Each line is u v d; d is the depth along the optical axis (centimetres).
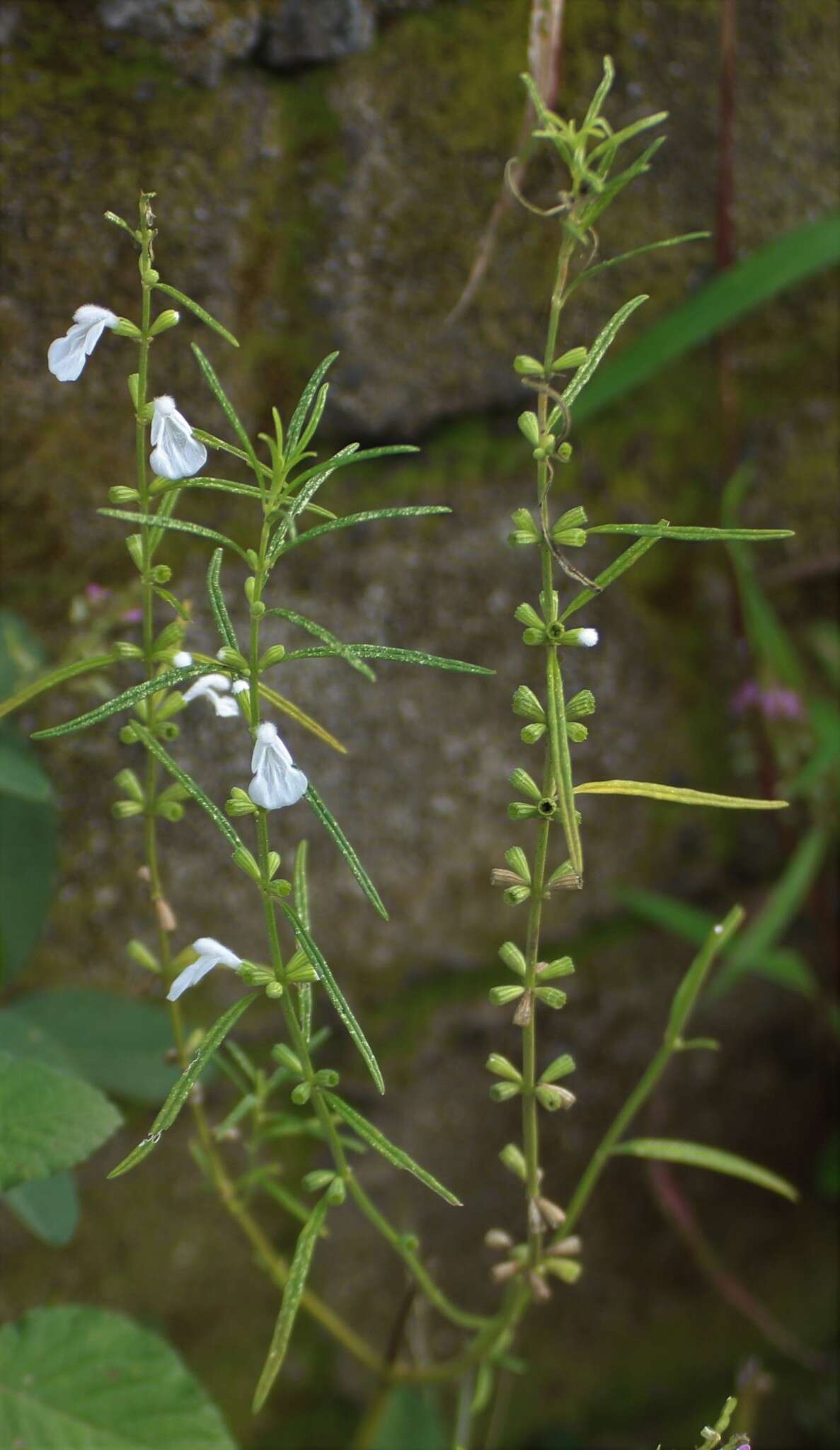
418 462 81
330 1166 91
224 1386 92
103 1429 68
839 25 80
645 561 88
